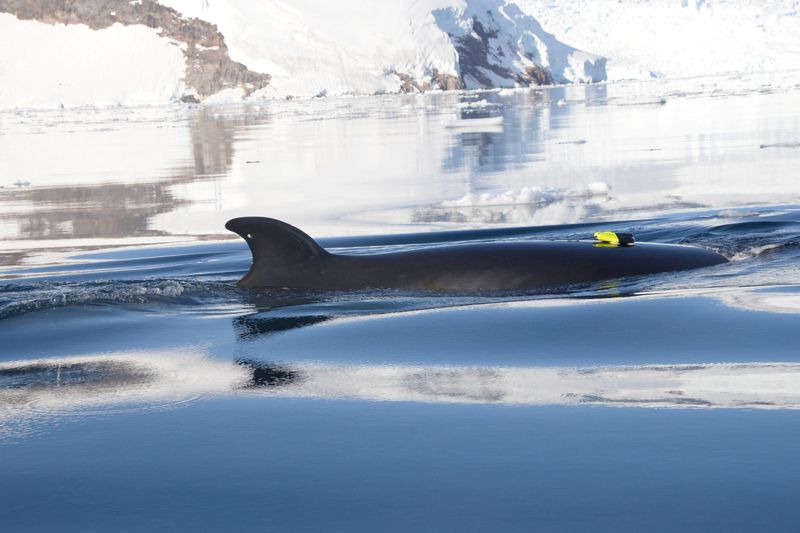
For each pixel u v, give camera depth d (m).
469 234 14.78
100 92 120.56
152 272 12.38
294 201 20.50
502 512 4.02
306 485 4.41
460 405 5.53
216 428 5.30
